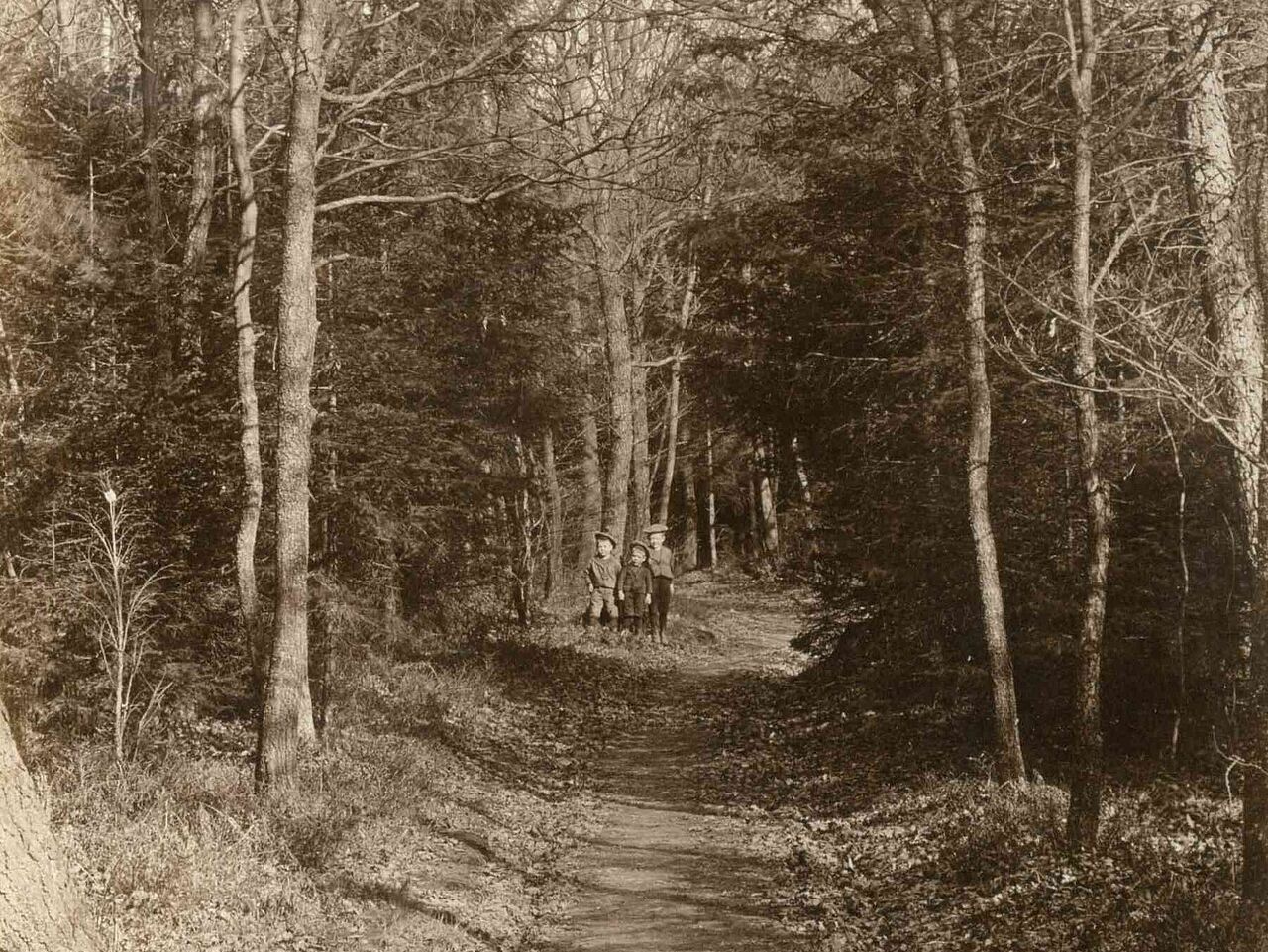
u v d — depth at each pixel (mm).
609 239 28594
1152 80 10781
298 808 10336
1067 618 13422
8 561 11758
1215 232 9367
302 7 11320
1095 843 9500
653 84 13883
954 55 12281
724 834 12008
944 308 14617
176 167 17344
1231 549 11531
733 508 53000
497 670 19594
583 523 36281
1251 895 6293
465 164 15508
